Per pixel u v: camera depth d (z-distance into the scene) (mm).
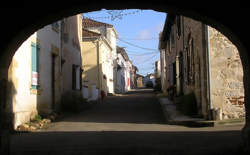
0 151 6426
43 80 14242
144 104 21609
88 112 17531
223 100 11875
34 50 13023
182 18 17547
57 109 16219
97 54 30109
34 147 7961
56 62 16500
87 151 7281
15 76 11000
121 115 16031
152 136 9414
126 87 56094
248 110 7035
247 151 6621
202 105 12672
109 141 8656
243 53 7203
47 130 11312
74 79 21078
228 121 11297
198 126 11500
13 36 6891
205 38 12094
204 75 12172
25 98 11977
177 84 20156
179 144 7879
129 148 7484
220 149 7090
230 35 7453
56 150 7488
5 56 6973
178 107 16781
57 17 7352
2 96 6840
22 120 11625
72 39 20609
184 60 17406
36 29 7473
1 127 6629
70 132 10750
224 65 11945
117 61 44188
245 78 7246
